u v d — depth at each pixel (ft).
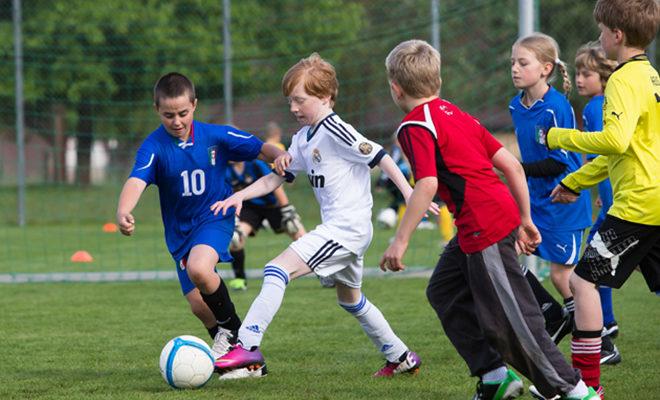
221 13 200.64
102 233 153.38
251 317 45.52
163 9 202.59
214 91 199.52
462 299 40.40
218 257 47.60
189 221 48.98
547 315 44.34
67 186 210.38
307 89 45.50
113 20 203.92
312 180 46.55
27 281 94.79
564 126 53.57
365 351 55.36
